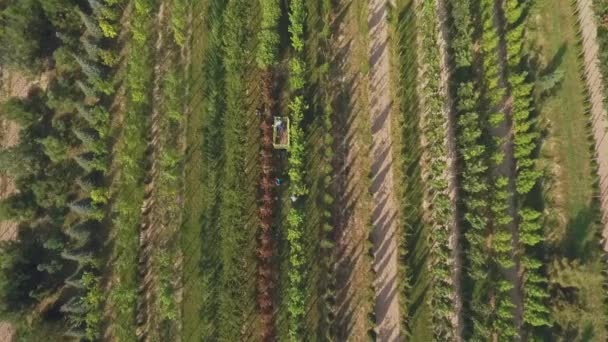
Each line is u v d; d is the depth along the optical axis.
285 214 59.56
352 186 60.59
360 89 63.28
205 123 62.28
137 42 63.78
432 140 60.91
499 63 63.44
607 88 60.94
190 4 66.00
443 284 56.72
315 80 63.12
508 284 54.31
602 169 59.94
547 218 58.59
